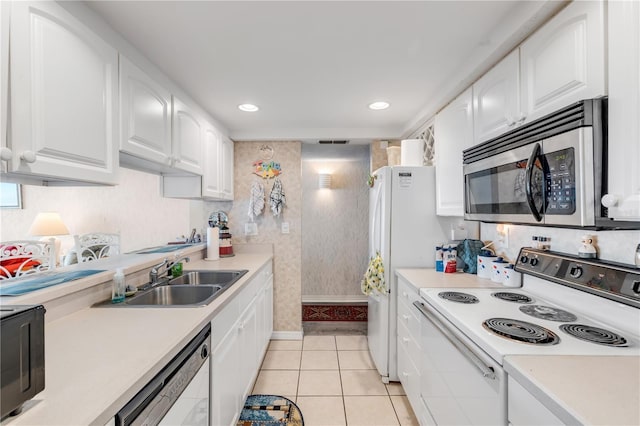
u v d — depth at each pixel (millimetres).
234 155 3178
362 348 2918
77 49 1081
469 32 1402
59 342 992
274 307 3154
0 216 3371
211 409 1306
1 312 624
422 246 2307
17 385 622
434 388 1474
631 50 834
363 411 1966
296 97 2178
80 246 2656
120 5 1177
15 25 861
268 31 1379
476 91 1684
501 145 1415
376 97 2191
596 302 1229
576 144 981
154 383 859
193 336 1114
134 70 1429
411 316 1872
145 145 1526
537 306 1396
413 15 1275
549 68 1140
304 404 2041
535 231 1634
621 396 716
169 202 3660
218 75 1811
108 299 1489
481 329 1120
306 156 4074
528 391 812
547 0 1076
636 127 822
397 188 2301
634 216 825
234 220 3176
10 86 851
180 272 2029
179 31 1365
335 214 4324
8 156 827
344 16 1278
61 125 1010
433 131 2484
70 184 1273
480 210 1624
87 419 627
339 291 4312
